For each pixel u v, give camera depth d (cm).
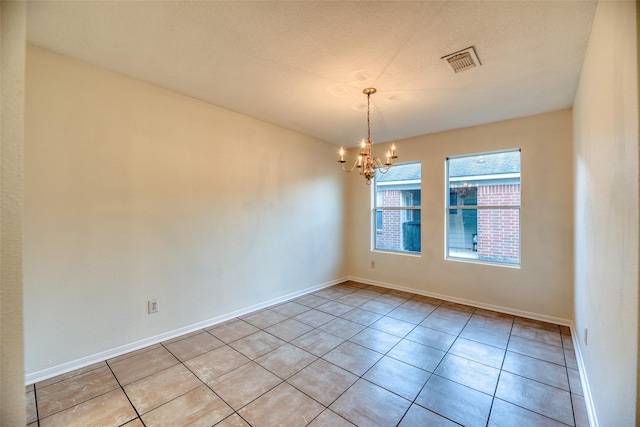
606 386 141
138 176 257
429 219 418
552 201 323
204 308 308
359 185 502
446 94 277
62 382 208
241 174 341
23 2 118
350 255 516
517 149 350
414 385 208
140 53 212
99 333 237
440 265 407
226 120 324
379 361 241
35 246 207
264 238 370
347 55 211
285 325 314
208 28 182
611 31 128
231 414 178
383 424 171
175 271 284
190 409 182
